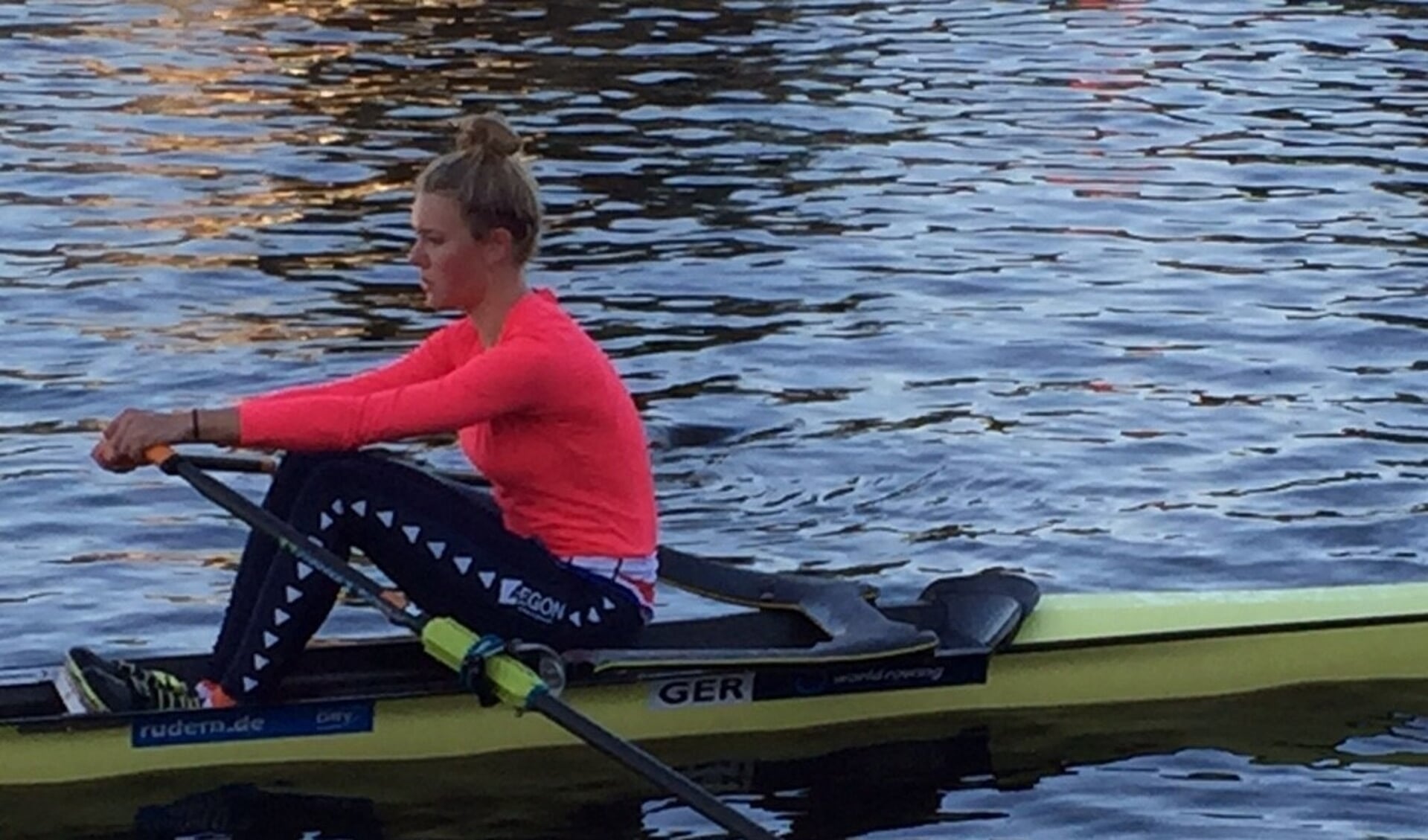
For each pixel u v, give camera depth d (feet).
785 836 18.48
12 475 26.58
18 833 18.02
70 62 52.37
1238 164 45.50
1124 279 36.88
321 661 19.74
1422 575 24.45
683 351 32.27
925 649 20.22
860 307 34.83
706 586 20.90
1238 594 22.08
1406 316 34.78
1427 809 19.11
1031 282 36.55
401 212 40.11
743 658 19.42
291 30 56.80
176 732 18.90
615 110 48.75
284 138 45.47
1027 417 29.60
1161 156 46.06
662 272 36.52
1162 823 18.76
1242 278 37.06
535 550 18.75
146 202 40.34
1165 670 21.38
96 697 18.76
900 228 39.91
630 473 19.01
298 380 30.78
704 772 19.56
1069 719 20.84
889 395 30.50
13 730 18.53
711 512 26.05
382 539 18.54
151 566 24.06
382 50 54.54
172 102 48.49
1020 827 18.69
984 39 58.75
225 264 36.50
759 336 33.14
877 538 25.36
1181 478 27.35
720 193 41.96
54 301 34.12
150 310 33.94
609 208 40.57
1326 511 26.27
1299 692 21.58
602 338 32.89
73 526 25.09
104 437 18.07
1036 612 21.50
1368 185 43.96
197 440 17.95
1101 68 55.11
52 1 60.08
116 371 30.89
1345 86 53.52
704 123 47.85
